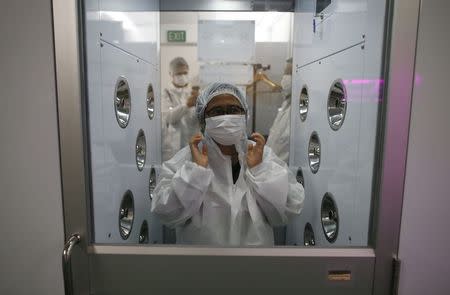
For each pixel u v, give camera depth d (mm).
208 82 1633
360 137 807
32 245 721
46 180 698
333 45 1023
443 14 630
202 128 1155
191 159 1105
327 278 724
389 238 703
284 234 1566
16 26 653
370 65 746
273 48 1613
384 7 674
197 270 727
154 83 1603
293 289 729
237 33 1594
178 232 1144
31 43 656
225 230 1064
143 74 1364
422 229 696
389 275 717
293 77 1580
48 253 724
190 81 1747
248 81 1634
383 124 679
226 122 1001
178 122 1820
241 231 1072
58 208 708
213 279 729
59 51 654
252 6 1566
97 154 801
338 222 987
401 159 672
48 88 668
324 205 1125
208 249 728
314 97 1244
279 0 1549
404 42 639
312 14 1267
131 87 1173
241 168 1098
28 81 666
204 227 1062
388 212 692
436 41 637
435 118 658
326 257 716
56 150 688
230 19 1591
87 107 719
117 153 1006
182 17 1655
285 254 717
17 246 722
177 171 1055
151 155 1553
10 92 670
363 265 717
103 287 738
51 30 653
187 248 731
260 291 731
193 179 984
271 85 1653
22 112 675
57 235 718
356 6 833
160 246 736
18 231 716
